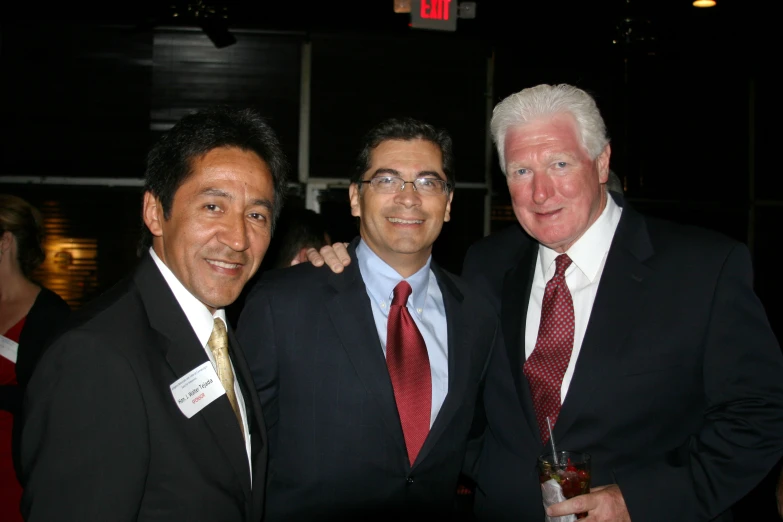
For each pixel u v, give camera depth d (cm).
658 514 149
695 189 651
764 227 663
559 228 164
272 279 179
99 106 573
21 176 566
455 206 619
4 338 224
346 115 600
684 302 158
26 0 530
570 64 624
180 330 120
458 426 170
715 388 155
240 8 544
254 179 125
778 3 492
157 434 109
